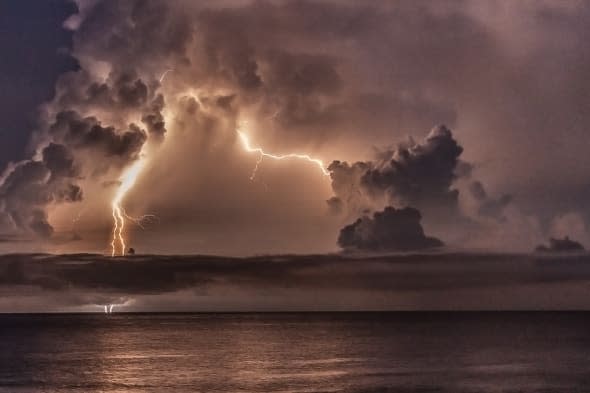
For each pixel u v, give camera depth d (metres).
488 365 51.44
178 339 82.69
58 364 54.47
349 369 49.59
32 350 67.75
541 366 50.66
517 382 42.84
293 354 61.16
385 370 48.78
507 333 88.19
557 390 39.94
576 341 73.38
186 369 50.62
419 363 52.84
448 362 53.62
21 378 46.62
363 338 81.69
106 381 44.84
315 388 40.91
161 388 41.66
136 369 50.84
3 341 80.69
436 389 40.28
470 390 39.91
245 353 62.81
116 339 83.56
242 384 42.78
